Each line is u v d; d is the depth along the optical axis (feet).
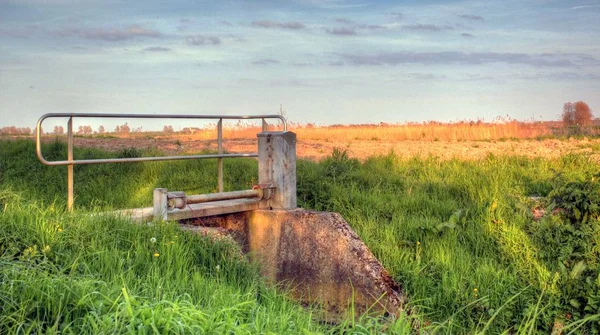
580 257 29.63
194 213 28.63
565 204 32.53
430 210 36.50
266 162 31.71
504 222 33.40
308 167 42.42
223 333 15.38
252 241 31.32
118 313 15.23
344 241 29.04
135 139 68.95
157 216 27.63
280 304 23.43
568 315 26.66
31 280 17.22
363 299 28.25
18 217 23.61
